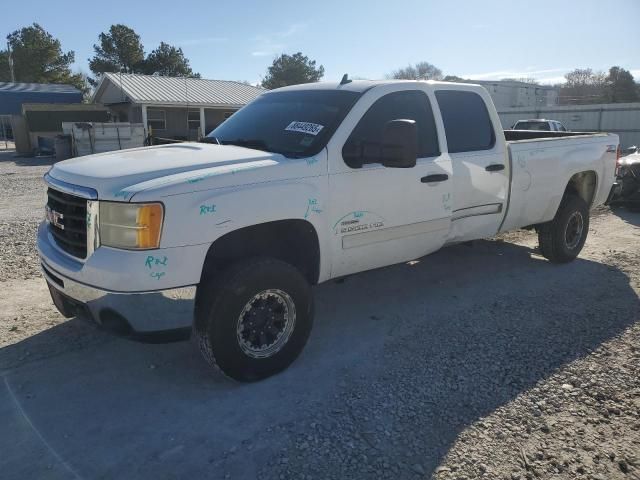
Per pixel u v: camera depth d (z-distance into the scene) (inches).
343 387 148.4
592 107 1237.7
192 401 141.3
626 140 1207.6
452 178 194.9
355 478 113.4
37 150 1177.4
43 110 1246.9
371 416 134.8
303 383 150.5
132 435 126.8
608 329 187.2
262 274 143.2
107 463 117.2
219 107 1248.8
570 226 262.5
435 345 174.6
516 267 261.4
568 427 131.4
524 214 233.3
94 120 1306.6
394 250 182.5
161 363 161.3
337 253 165.8
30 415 134.0
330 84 192.1
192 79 1387.8
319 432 128.3
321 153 159.0
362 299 216.7
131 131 1051.3
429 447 123.4
